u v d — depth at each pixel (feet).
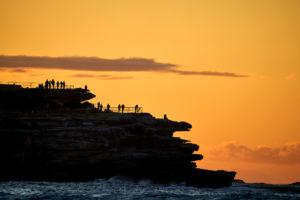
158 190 597.93
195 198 512.63
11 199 446.60
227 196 543.80
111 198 482.28
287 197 564.71
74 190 539.70
